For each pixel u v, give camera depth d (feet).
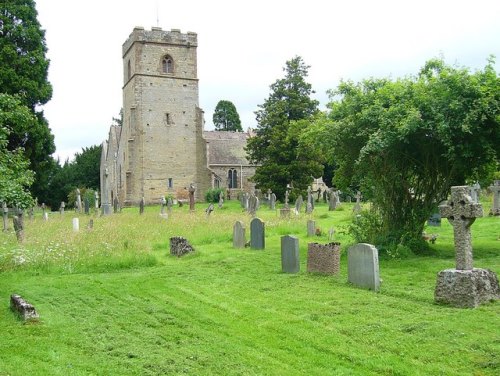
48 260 50.88
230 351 25.96
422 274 41.47
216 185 211.41
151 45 196.54
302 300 35.35
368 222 53.47
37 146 127.34
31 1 134.82
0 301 36.88
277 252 57.16
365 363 23.75
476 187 75.87
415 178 52.95
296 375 22.84
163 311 33.81
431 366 22.95
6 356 25.82
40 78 132.26
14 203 45.83
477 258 47.03
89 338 28.48
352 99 53.01
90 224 85.51
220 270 48.14
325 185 223.92
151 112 196.34
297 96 175.01
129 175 193.88
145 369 23.84
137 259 52.47
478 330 26.91
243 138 234.17
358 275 38.73
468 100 45.27
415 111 45.88
